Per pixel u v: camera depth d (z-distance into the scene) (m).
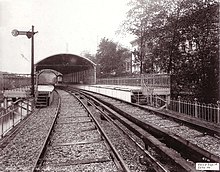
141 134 6.58
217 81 15.38
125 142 7.60
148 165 5.25
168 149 5.07
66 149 7.00
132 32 22.00
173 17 16.72
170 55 17.53
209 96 15.90
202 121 9.67
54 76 85.56
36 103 17.72
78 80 58.09
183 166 4.09
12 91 18.30
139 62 25.28
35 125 10.80
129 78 26.95
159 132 6.91
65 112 14.76
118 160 5.73
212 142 7.27
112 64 44.06
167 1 17.23
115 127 9.42
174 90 17.86
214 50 15.27
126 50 44.81
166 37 17.39
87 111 13.91
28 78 23.88
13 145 7.68
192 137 7.83
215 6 15.07
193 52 16.41
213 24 15.28
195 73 16.16
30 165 5.90
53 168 5.54
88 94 25.69
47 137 7.56
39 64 42.91
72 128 9.99
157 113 12.01
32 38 17.11
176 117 10.33
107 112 12.66
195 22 15.69
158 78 19.91
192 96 16.91
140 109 14.07
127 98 18.70
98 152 6.65
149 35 18.58
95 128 9.80
